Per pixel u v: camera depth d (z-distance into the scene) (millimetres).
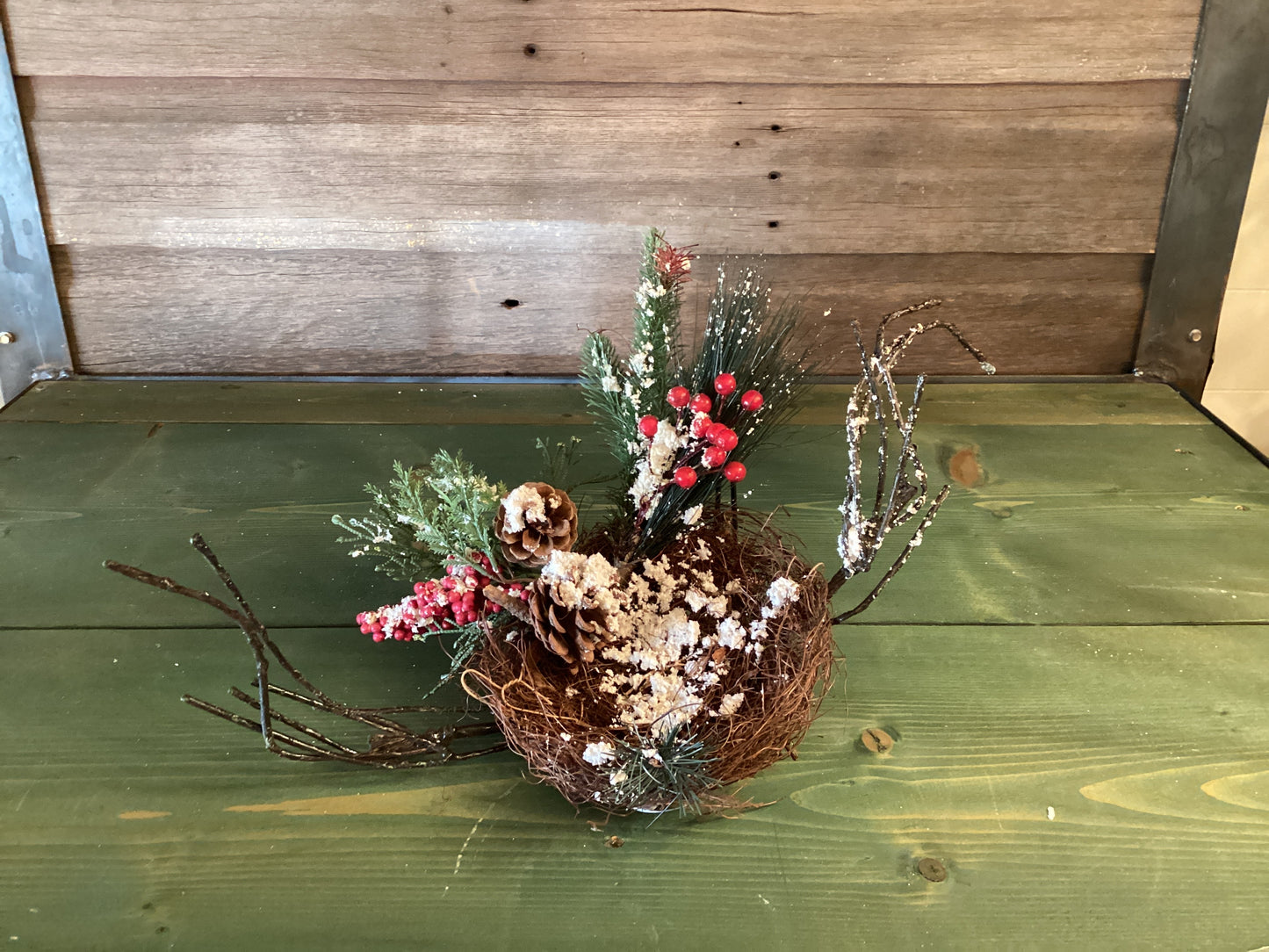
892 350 478
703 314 922
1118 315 956
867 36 839
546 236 893
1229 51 848
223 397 889
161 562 654
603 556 524
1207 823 488
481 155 865
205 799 490
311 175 865
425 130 854
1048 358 973
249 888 451
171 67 825
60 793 491
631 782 440
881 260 919
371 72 833
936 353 965
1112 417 883
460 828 479
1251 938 439
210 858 463
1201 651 596
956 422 871
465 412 870
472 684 556
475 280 907
